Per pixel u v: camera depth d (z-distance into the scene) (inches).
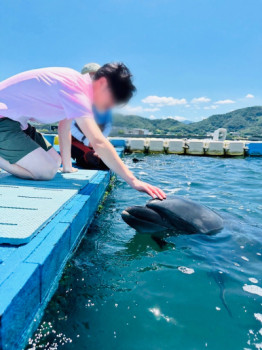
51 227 83.6
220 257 99.4
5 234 71.0
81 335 62.3
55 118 115.7
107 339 61.3
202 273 89.1
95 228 128.1
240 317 69.3
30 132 137.0
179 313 70.4
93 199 135.2
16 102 111.8
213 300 75.7
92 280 84.7
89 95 101.4
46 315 68.4
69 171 167.9
